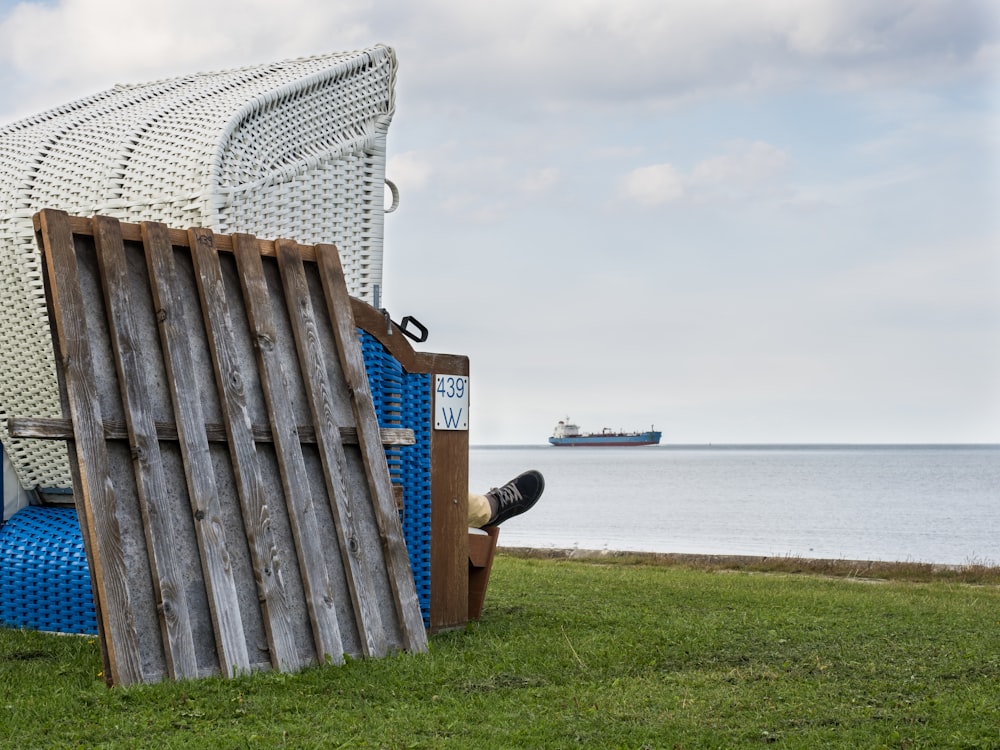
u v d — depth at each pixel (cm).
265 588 641
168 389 640
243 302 695
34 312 849
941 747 486
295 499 672
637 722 525
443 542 825
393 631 707
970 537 4634
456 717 529
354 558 693
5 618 830
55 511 895
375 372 788
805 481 13638
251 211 806
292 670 634
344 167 895
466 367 854
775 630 795
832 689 596
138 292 646
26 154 883
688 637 759
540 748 480
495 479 14712
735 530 5178
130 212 806
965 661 674
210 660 613
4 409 913
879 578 1503
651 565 1683
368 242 915
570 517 6544
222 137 788
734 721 529
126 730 493
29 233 831
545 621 856
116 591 583
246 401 671
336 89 894
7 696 563
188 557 622
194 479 628
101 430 598
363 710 541
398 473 794
